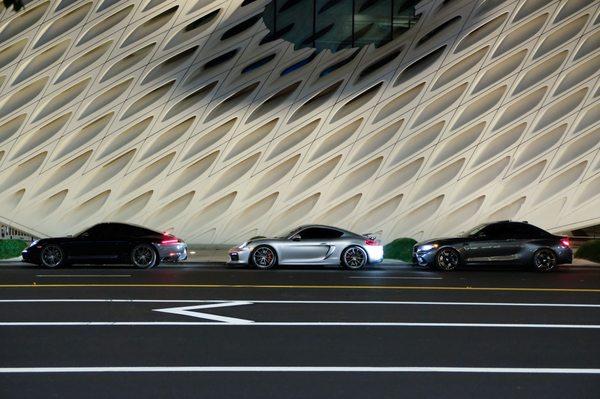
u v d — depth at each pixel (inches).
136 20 1273.4
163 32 1275.8
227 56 1299.2
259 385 324.5
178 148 1266.0
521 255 917.2
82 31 1263.5
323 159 1273.4
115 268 931.3
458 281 757.9
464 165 1272.1
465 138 1283.2
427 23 1307.8
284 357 377.4
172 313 511.8
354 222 1268.5
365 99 1304.1
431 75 1289.4
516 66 1289.4
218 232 1262.3
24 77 1259.8
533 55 1291.8
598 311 533.0
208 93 1284.4
